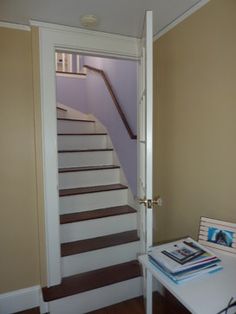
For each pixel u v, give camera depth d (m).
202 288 1.01
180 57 1.71
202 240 1.38
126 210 2.47
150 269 1.17
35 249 1.90
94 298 1.87
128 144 2.60
